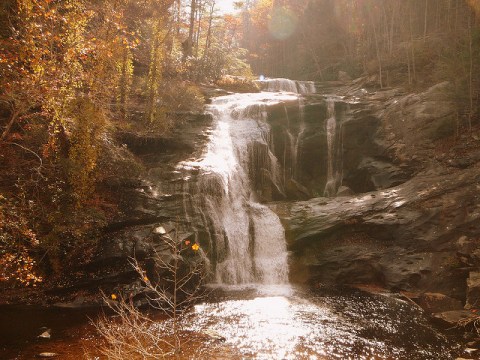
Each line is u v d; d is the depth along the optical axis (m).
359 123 18.16
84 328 8.68
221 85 26.00
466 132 15.28
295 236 13.29
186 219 12.77
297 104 19.31
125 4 16.97
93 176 12.51
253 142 17.67
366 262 12.27
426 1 25.06
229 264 13.08
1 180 10.88
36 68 9.97
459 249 10.95
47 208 11.20
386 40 29.30
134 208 12.45
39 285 10.59
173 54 26.17
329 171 18.28
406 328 8.80
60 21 11.03
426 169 14.78
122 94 16.38
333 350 7.70
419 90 19.28
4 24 10.30
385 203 13.37
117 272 10.85
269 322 9.08
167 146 16.31
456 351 7.66
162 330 8.52
